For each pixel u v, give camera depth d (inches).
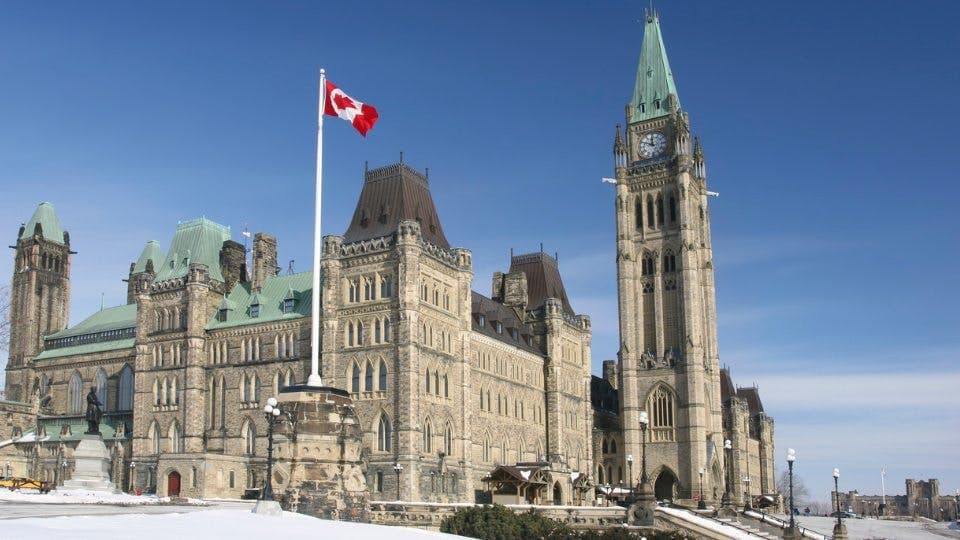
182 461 4375.0
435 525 2847.0
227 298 5019.7
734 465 7234.3
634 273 6505.9
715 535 2874.0
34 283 6018.7
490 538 2394.2
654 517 2994.6
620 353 6407.5
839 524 3102.9
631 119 6747.1
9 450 5201.8
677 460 6067.9
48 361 5693.9
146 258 6284.5
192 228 5305.1
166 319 5039.4
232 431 4687.5
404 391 4119.1
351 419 2428.6
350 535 1690.5
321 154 2640.3
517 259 6215.6
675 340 6299.2
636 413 6274.6
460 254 4707.2
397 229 4286.4
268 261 5123.0
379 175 4630.9
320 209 2588.6
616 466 6353.3
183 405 4815.5
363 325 4313.5
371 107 2755.9
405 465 4052.7
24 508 2161.7
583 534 2508.6
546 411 5689.0
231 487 4416.8
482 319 5182.1
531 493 4362.7
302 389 2394.2
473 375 4854.8
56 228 6294.3
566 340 5974.4
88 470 3570.4
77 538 1331.2
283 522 1860.2
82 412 5467.5
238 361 4758.9
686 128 6535.4
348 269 4426.7
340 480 2324.1
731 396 7564.0
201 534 1518.2
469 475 4500.5
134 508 2400.3
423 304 4333.2
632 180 6628.9
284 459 2325.3
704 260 6663.4
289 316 4640.8
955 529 5689.0
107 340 5575.8
